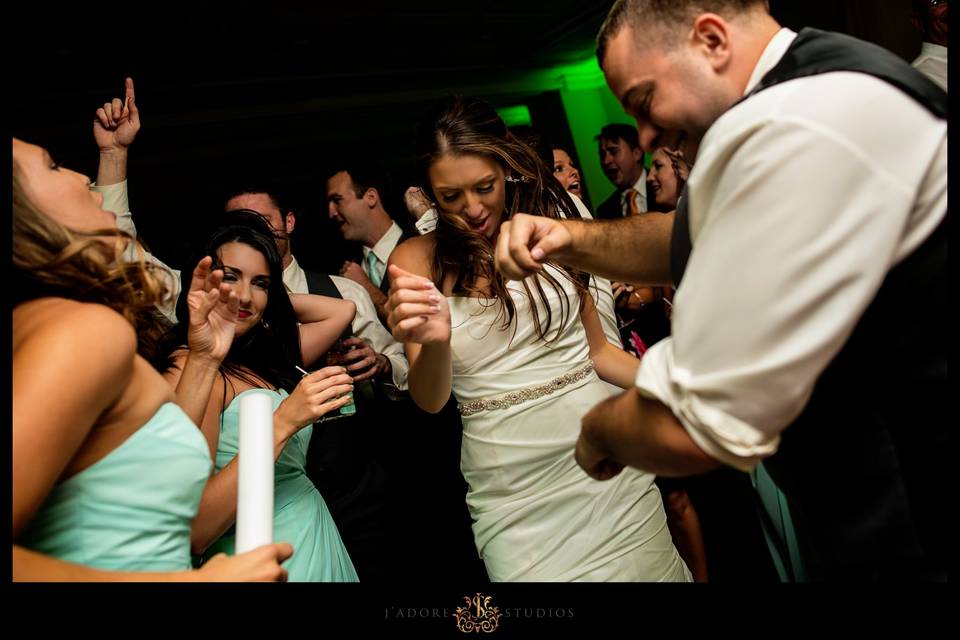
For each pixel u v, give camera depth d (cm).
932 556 104
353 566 216
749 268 92
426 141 189
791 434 110
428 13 635
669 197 316
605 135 440
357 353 264
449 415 335
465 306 197
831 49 101
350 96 831
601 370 224
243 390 186
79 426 97
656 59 113
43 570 92
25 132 631
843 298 91
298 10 562
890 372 103
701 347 96
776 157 92
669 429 101
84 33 509
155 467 114
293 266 293
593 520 197
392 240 374
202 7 515
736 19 110
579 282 205
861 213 90
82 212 123
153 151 809
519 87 916
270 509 108
